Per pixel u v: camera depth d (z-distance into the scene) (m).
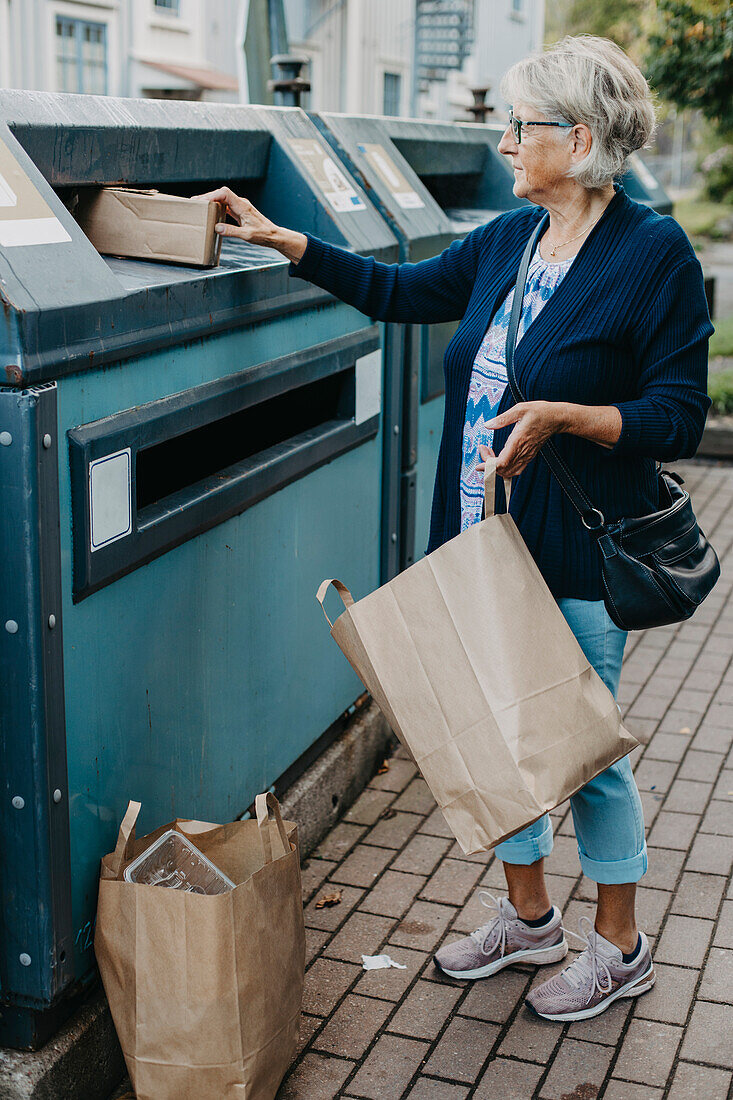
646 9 10.18
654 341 2.05
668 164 32.84
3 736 1.84
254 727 2.71
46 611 1.80
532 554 2.16
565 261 2.10
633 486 2.14
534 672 1.94
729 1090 2.21
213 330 2.24
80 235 1.92
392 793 3.41
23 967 1.94
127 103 2.40
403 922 2.76
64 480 1.83
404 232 3.35
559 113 2.01
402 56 18.09
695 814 3.27
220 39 15.30
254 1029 1.95
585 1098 2.19
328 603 3.11
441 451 2.31
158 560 2.18
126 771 2.14
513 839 2.45
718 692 4.13
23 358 1.68
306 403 3.11
